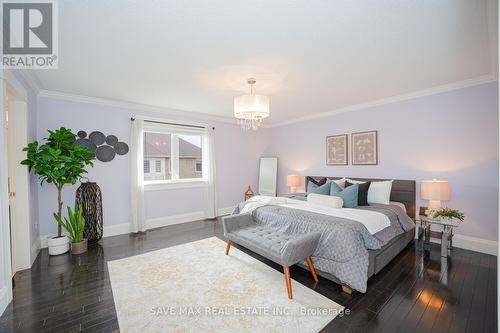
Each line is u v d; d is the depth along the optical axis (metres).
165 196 4.36
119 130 3.84
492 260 2.64
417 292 2.02
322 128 4.73
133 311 1.78
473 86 2.90
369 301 1.89
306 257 2.19
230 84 2.99
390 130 3.70
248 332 1.55
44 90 3.15
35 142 2.65
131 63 2.37
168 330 1.57
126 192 3.90
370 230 2.26
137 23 1.70
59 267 2.55
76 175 2.98
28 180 2.57
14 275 2.37
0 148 1.80
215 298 1.95
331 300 1.91
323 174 4.73
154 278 2.29
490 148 2.80
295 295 1.98
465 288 2.07
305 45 2.03
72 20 1.65
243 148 5.58
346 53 2.18
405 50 2.13
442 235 2.77
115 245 3.25
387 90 3.28
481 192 2.87
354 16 1.64
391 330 1.57
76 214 2.99
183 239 3.51
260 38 1.92
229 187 5.33
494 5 1.52
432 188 2.90
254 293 2.02
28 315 1.74
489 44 2.03
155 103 3.89
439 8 1.55
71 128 3.40
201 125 4.79
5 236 1.85
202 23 1.71
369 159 3.95
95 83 2.93
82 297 1.98
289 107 4.24
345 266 2.01
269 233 2.58
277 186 5.75
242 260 2.72
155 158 4.39
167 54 2.19
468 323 1.63
